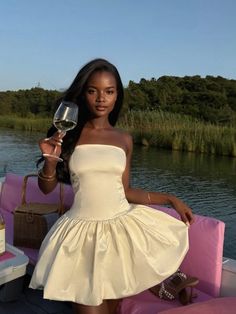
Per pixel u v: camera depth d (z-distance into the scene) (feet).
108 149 6.83
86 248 6.58
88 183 6.72
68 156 6.92
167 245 7.13
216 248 8.03
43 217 9.73
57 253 6.54
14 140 81.71
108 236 6.68
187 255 8.33
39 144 6.20
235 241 21.79
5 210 13.07
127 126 81.10
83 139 6.96
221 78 152.56
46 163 6.37
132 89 129.80
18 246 10.05
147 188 37.22
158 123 79.82
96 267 6.39
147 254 6.84
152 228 7.12
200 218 8.34
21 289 9.30
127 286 6.61
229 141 65.31
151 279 6.75
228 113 111.24
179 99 129.18
